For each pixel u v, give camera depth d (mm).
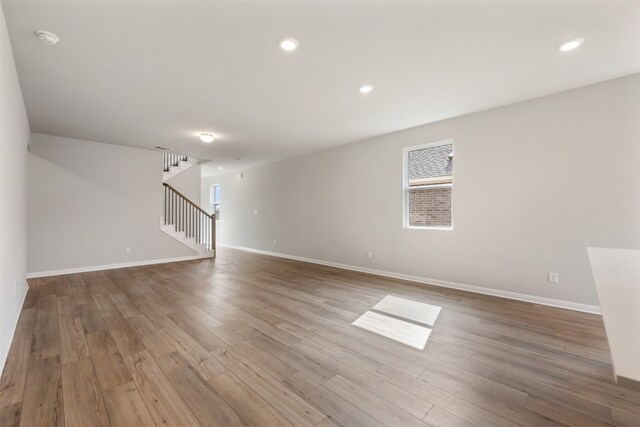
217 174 9984
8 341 2400
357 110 3912
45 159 5023
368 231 5406
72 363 2195
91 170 5477
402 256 4895
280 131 4875
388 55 2578
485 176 3951
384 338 2639
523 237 3662
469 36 2305
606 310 1107
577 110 3285
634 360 758
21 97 3248
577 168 3297
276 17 2072
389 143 5051
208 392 1855
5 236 2266
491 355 2330
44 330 2791
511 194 3742
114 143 5629
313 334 2719
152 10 1982
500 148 3818
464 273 4172
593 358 2275
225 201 9586
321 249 6324
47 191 5039
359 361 2242
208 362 2217
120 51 2482
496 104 3725
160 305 3535
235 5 1942
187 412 1672
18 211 3158
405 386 1926
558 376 2037
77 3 1900
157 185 6328
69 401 1758
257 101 3596
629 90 3000
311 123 4453
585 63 2736
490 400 1784
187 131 4828
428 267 4566
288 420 1614
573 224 3328
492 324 2943
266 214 7828
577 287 3305
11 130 2496
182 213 7199
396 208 4961
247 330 2805
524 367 2154
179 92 3312
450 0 1913
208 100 3549
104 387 1900
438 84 3148
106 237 5652
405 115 4117
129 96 3414
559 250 3418
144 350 2400
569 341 2566
